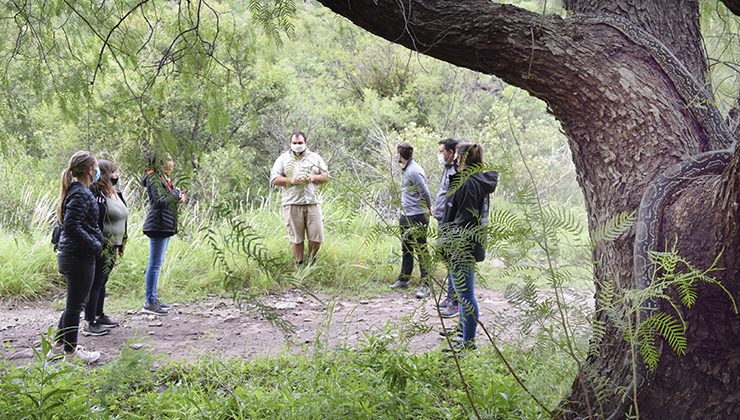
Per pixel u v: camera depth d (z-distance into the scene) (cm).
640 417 314
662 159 324
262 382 514
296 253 923
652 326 287
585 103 341
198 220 988
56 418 390
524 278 287
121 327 741
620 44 345
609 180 338
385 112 1672
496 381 438
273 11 334
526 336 347
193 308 827
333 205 1084
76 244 581
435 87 1809
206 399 446
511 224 280
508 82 362
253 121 551
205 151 1038
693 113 338
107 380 418
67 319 593
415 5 345
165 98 472
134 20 513
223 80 509
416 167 745
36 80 509
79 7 516
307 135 1466
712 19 526
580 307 288
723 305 286
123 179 1143
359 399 412
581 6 404
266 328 743
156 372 531
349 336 698
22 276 879
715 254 277
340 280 909
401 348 446
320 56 1767
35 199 1009
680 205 296
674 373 305
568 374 408
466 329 529
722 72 457
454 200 504
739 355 292
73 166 577
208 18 494
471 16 343
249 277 916
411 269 882
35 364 442
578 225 276
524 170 1305
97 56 514
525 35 340
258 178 1313
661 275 293
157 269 790
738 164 259
